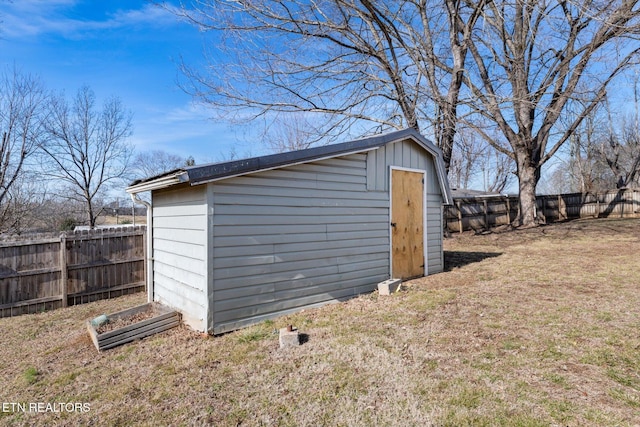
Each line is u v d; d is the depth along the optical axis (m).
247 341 3.57
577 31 11.24
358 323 3.99
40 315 5.60
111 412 2.43
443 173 6.98
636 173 22.44
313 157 4.64
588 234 11.30
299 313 4.48
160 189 5.01
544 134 14.02
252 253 4.11
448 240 12.24
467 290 5.31
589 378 2.58
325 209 4.93
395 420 2.19
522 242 10.80
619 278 5.62
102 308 5.91
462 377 2.67
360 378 2.72
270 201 4.29
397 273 6.10
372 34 10.75
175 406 2.46
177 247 4.48
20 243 5.82
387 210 5.95
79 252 6.39
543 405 2.26
